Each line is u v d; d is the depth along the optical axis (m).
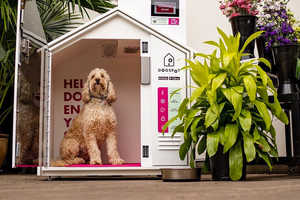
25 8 1.78
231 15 2.13
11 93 2.79
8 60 2.60
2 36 2.58
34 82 1.85
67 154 1.99
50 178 1.80
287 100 1.92
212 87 1.55
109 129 1.96
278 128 2.87
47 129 1.80
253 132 1.62
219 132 1.59
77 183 1.57
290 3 3.09
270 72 2.13
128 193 1.10
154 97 1.88
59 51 1.92
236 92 1.57
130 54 2.29
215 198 0.96
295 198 0.95
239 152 1.58
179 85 1.89
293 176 2.01
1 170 2.60
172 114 1.87
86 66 2.29
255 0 2.17
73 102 2.27
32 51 1.86
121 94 2.30
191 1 3.03
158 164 1.84
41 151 1.73
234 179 1.57
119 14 1.90
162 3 2.07
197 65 1.68
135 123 2.29
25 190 1.25
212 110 1.58
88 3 2.74
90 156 1.92
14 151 1.66
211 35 3.01
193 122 1.64
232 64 1.65
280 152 2.85
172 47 1.91
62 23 2.84
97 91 1.95
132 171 1.81
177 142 1.86
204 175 2.22
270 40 2.09
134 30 1.91
